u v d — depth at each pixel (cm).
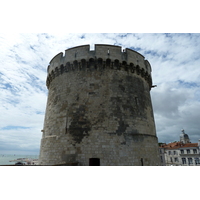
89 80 1936
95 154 1594
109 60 1997
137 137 1792
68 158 1611
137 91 2072
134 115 1898
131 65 2103
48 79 2411
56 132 1823
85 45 2055
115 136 1694
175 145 7725
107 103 1830
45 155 1802
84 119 1756
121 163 1598
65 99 1938
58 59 2208
